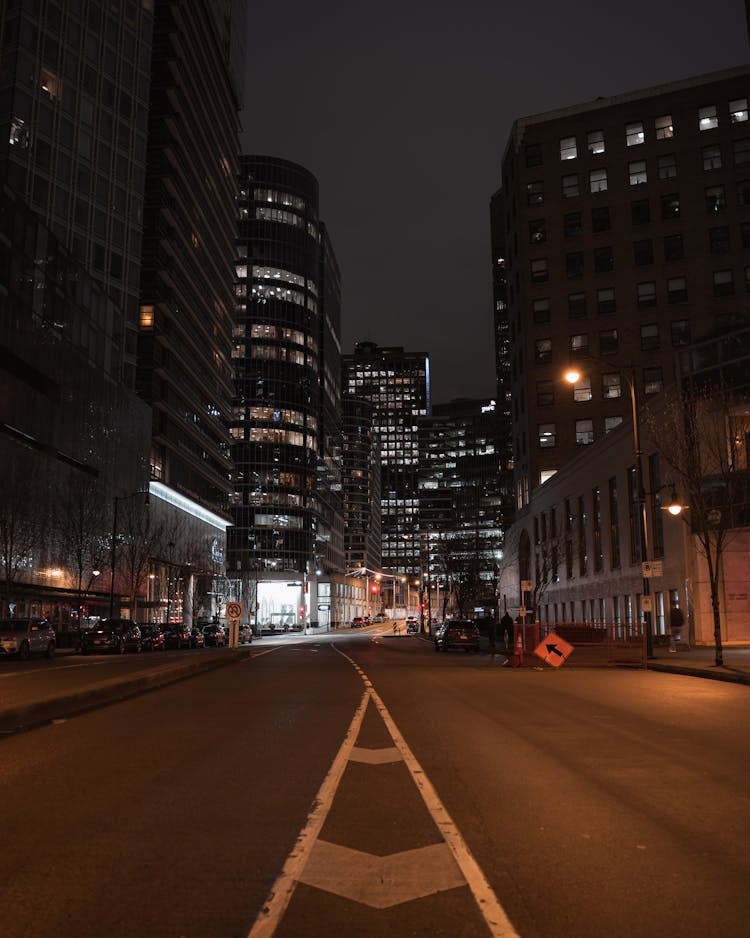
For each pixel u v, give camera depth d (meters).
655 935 4.27
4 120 65.69
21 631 35.44
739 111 71.56
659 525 42.22
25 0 67.50
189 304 97.38
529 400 73.81
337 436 182.50
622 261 72.81
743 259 69.75
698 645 37.81
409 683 21.75
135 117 77.31
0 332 50.66
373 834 6.26
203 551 102.06
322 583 160.25
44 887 5.01
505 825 6.54
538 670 27.84
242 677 24.30
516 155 78.88
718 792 7.79
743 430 36.34
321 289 171.12
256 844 5.98
